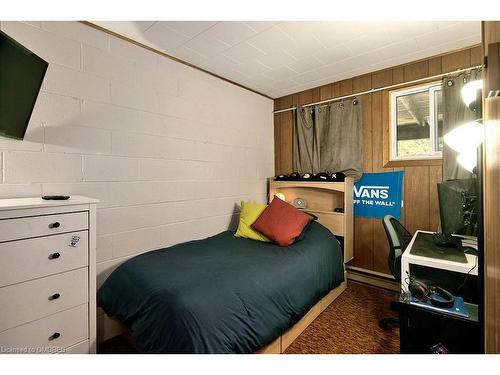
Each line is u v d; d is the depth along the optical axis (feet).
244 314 4.47
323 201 10.50
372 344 5.85
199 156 8.87
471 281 5.56
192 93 8.61
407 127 8.87
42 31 5.50
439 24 6.34
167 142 7.89
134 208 7.11
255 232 8.48
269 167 12.02
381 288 9.09
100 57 6.39
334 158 10.07
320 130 10.46
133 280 5.35
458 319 4.50
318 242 7.86
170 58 7.93
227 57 8.05
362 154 9.51
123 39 6.81
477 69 7.20
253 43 7.21
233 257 6.45
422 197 8.32
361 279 9.58
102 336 6.12
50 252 4.36
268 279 5.42
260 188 11.53
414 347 4.90
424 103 8.56
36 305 4.21
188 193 8.53
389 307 7.65
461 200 5.84
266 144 11.85
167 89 7.88
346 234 9.09
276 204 8.68
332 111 10.09
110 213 6.63
